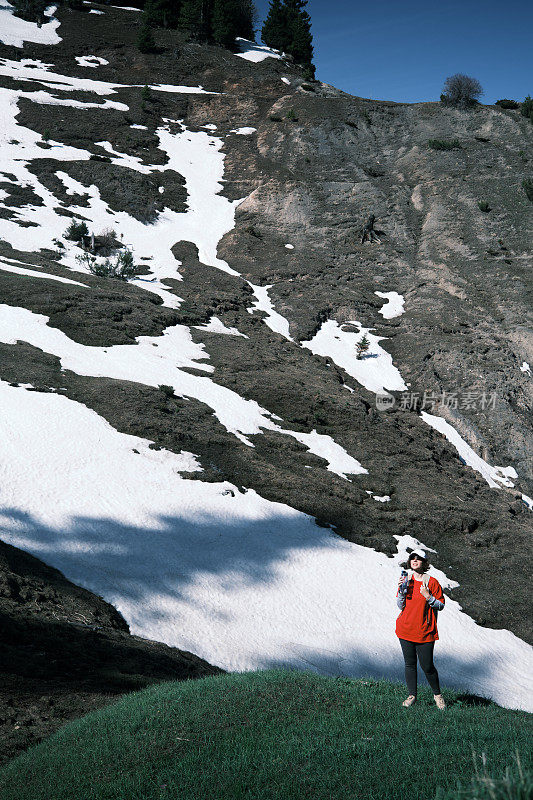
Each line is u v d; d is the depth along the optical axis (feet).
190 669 57.77
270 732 25.17
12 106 334.85
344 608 84.58
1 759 27.89
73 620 59.77
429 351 196.75
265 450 124.67
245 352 174.29
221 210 293.84
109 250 237.25
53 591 64.75
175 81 414.62
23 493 86.74
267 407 145.28
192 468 108.47
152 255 245.04
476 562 106.52
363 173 317.83
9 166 278.26
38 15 460.96
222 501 100.89
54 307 165.78
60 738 27.99
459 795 13.15
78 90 374.02
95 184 284.00
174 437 115.44
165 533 88.33
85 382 130.21
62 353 143.02
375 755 21.90
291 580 86.94
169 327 180.45
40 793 22.36
